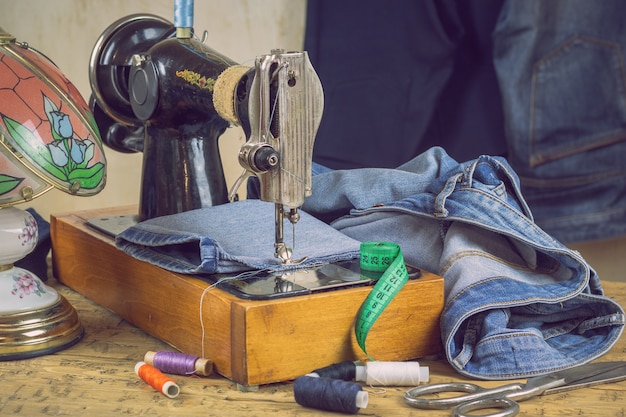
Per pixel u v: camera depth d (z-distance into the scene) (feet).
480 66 8.48
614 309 4.75
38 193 4.42
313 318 4.28
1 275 4.73
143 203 5.71
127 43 5.91
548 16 8.04
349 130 8.63
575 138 8.23
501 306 4.52
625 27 8.04
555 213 8.43
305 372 4.31
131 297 5.16
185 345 4.64
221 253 4.55
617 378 4.30
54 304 4.81
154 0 9.45
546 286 4.74
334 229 5.24
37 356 4.64
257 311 4.12
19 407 4.02
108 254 5.38
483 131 8.51
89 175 4.56
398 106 8.45
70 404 4.06
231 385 4.28
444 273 4.83
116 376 4.40
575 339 4.77
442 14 8.24
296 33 9.47
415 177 5.41
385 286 4.41
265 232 5.12
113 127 6.39
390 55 8.41
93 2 9.45
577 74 8.12
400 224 5.22
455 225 4.99
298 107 4.47
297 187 4.56
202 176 5.59
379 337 4.51
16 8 9.53
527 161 8.27
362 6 8.45
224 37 9.44
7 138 4.25
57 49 9.59
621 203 8.32
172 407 4.03
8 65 4.43
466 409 3.92
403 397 4.13
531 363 4.36
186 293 4.56
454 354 4.48
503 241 5.00
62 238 5.99
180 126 5.47
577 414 3.96
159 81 5.27
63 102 4.52
